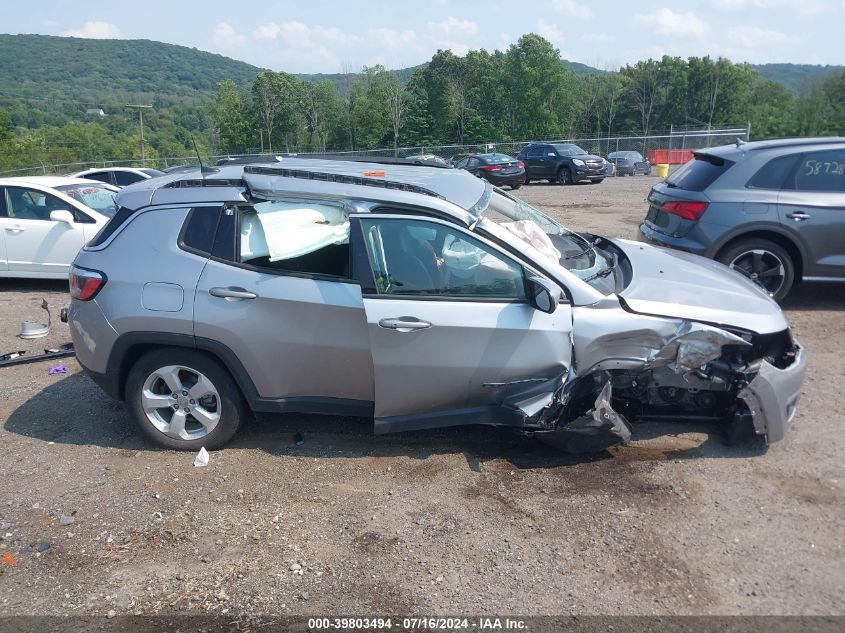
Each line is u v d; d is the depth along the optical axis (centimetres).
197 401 468
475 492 416
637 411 468
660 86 7669
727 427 457
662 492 407
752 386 422
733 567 342
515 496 409
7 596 339
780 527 371
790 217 709
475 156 2611
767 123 7275
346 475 441
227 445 484
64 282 1015
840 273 720
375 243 429
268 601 330
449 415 443
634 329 423
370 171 506
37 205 950
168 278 447
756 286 493
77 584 346
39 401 572
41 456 477
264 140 6969
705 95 7519
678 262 512
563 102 7081
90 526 395
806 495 399
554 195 2253
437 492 417
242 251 448
